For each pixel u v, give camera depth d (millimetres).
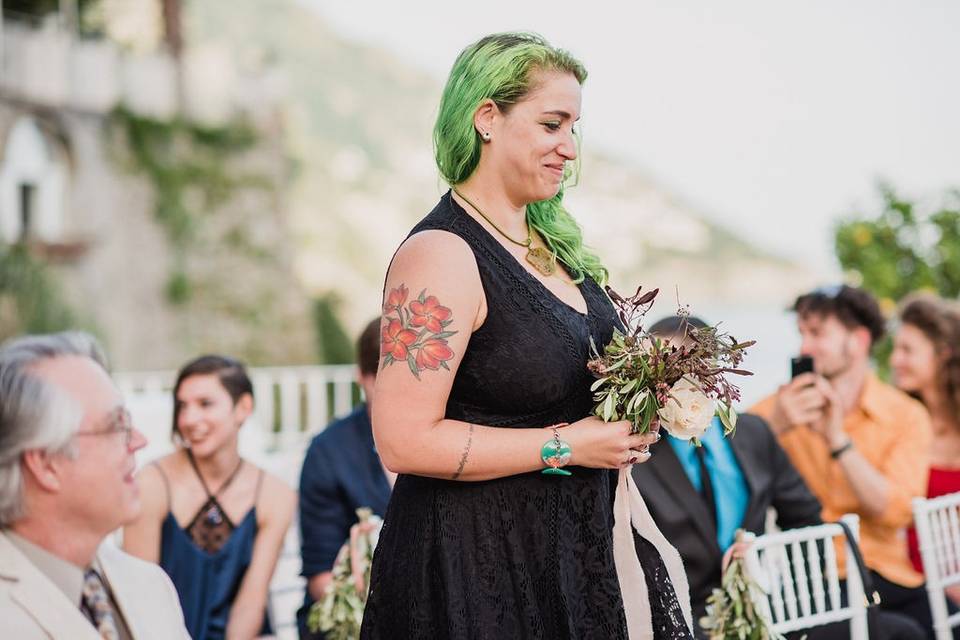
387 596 1918
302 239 58250
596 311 2053
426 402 1812
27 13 19062
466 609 1831
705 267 76375
